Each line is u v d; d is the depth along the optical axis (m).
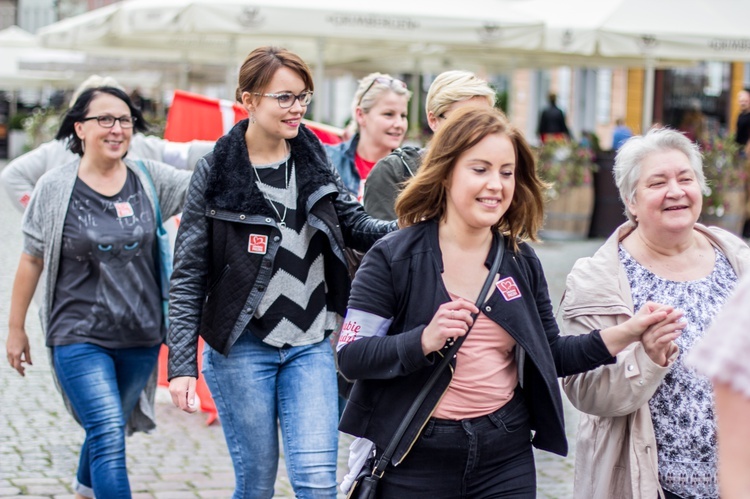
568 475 6.88
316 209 4.59
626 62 20.91
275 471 4.64
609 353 3.76
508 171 3.67
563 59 21.48
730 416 1.91
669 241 4.12
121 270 5.30
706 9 16.00
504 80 32.50
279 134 4.57
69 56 31.00
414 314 3.66
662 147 4.12
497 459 3.70
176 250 4.54
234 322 4.48
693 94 29.50
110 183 5.37
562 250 17.12
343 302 4.71
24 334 5.55
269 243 4.51
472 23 13.86
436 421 3.65
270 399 4.57
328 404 4.55
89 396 5.14
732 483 1.89
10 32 36.62
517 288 3.71
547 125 24.11
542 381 3.70
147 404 5.82
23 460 6.87
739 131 19.08
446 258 3.73
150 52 23.44
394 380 3.66
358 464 3.84
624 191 4.22
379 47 20.34
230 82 16.97
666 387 3.98
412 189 3.75
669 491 3.99
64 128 5.35
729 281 4.14
